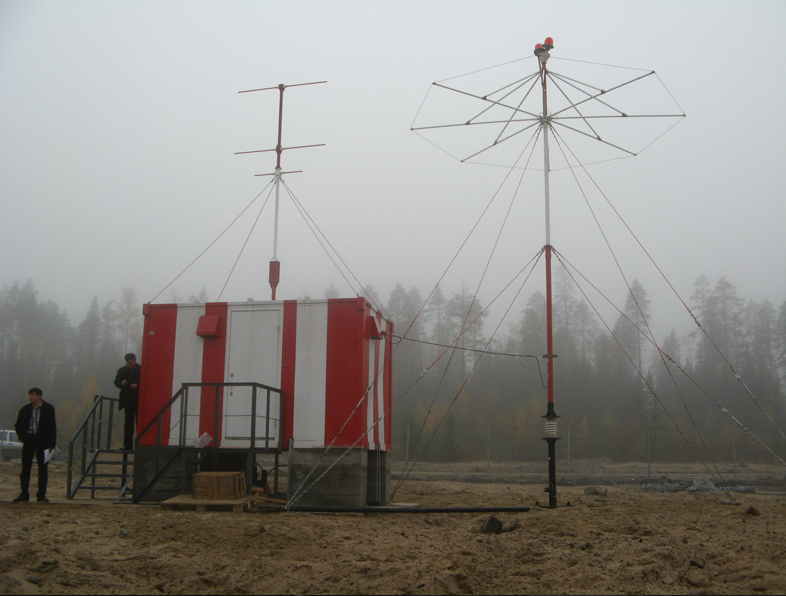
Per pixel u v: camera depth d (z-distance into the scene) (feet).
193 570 22.62
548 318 43.73
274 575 22.24
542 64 46.50
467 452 171.42
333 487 40.29
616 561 23.98
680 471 133.18
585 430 180.75
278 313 43.29
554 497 42.06
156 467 39.55
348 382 41.39
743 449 167.53
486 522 31.12
